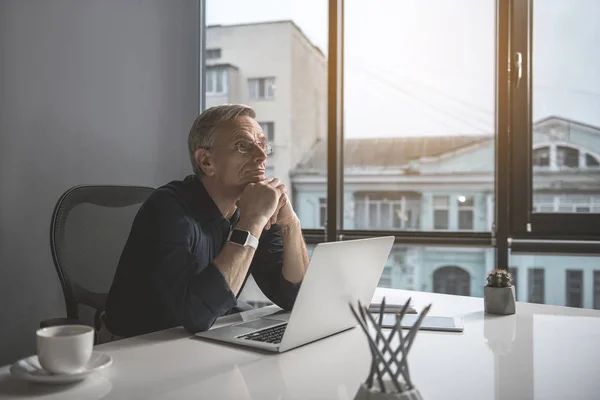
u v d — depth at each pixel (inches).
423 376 31.1
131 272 50.1
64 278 56.6
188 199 52.7
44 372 30.2
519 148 97.2
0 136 75.2
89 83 87.0
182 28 105.4
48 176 81.2
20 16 77.4
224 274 42.6
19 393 28.3
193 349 37.0
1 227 75.5
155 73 99.0
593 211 95.7
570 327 43.4
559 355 35.4
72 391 28.6
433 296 56.8
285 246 53.4
